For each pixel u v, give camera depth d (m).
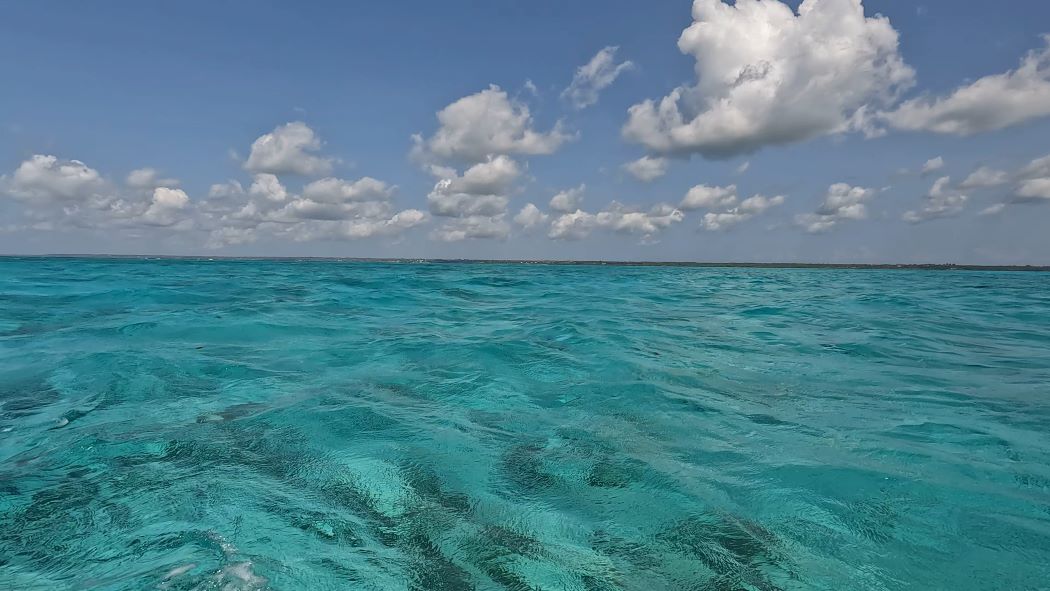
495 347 8.46
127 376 6.43
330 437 4.59
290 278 26.50
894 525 3.26
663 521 3.31
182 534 3.04
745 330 10.83
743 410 5.49
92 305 13.17
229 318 11.02
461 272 41.38
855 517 3.36
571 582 2.74
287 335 9.45
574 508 3.47
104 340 8.61
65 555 2.83
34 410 5.17
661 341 9.34
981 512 3.40
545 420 5.14
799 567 2.87
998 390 6.29
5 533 3.03
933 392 6.19
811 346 9.07
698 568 2.86
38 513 3.25
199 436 4.55
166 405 5.39
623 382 6.52
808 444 4.55
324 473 3.89
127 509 3.31
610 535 3.16
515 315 13.05
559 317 12.56
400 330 10.28
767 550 3.02
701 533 3.19
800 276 45.97
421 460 4.15
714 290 23.72
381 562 2.86
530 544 3.06
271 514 3.29
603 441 4.62
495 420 5.11
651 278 36.53
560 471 4.01
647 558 2.95
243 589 2.57
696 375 6.91
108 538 2.99
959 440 4.63
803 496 3.61
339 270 40.38
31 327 9.70
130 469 3.88
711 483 3.82
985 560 2.92
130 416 5.04
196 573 2.68
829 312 14.52
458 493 3.64
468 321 11.77
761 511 3.43
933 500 3.55
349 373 6.81
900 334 10.64
